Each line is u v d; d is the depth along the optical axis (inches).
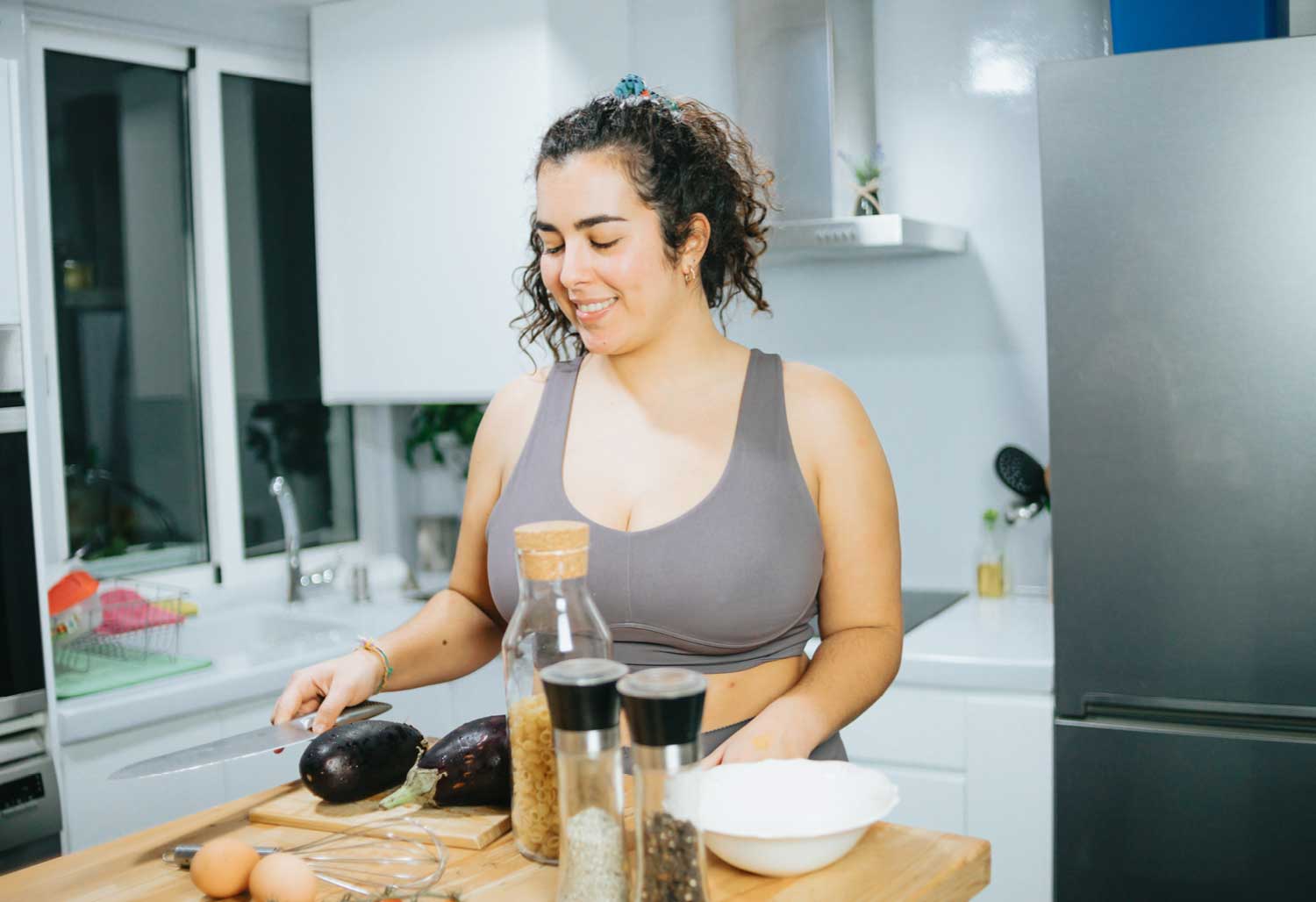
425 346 111.7
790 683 50.9
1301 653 76.7
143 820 86.6
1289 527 76.5
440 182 108.9
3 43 95.5
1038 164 106.3
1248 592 77.7
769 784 40.6
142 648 99.5
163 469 111.6
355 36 112.4
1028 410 108.5
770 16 106.5
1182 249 78.2
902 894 36.2
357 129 113.3
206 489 115.2
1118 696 81.4
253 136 116.9
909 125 110.6
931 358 111.7
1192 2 89.3
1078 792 82.4
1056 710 83.7
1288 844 77.2
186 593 99.0
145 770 43.5
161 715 86.3
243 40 113.9
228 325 114.5
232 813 45.9
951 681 86.9
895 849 39.5
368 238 113.9
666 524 48.0
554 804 39.1
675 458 49.8
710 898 34.1
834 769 41.0
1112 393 80.4
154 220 110.2
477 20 105.5
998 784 86.1
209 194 112.5
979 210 108.7
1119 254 79.7
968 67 108.1
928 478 112.8
